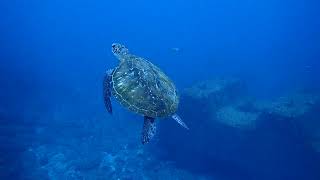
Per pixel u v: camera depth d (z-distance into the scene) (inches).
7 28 4370.1
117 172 893.2
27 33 4072.3
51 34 4200.3
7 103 1227.2
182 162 978.1
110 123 1197.7
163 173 920.3
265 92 1688.0
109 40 3863.2
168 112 253.0
